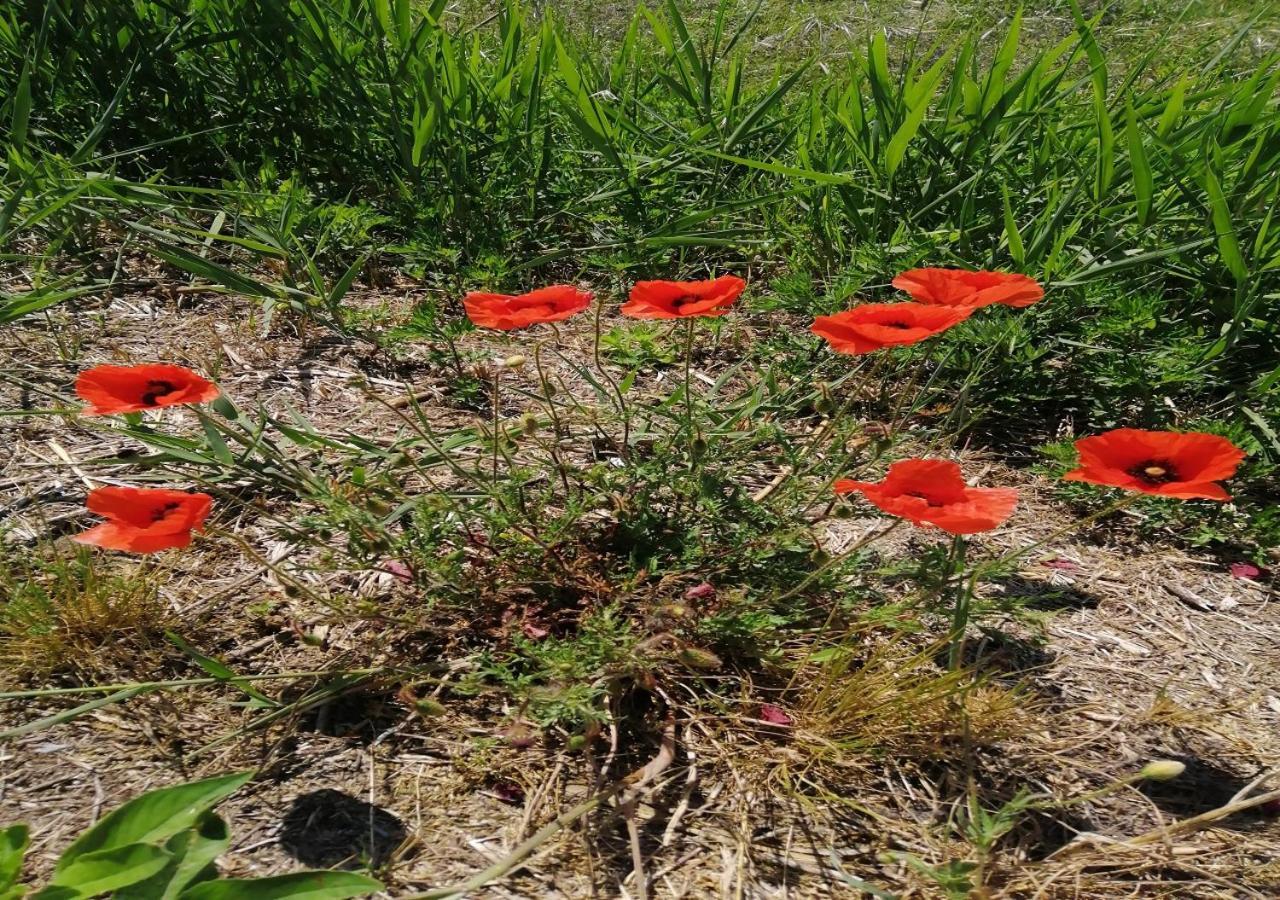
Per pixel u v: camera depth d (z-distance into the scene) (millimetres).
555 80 4504
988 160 3729
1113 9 8078
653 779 1914
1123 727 2127
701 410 2627
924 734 1996
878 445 2285
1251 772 2039
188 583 2320
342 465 2643
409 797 1868
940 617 2307
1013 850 1837
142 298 3490
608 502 2404
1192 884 1784
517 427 2340
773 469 2820
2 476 2607
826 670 2074
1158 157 3594
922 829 1864
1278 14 8078
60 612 2115
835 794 1919
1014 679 2225
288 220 3564
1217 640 2395
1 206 3471
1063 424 3146
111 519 1819
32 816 1775
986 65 7027
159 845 1550
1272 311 3256
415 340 3344
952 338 3113
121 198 3439
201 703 2029
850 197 3787
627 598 2168
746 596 2191
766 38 7500
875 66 3848
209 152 4203
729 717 2004
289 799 1850
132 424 2463
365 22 4285
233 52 4230
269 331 3359
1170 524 2756
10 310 2947
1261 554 2641
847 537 2580
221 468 2518
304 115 4199
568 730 1999
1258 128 3682
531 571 2207
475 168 4109
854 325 1979
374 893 1668
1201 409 3109
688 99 4379
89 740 1935
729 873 1763
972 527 1739
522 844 1673
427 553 2180
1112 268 3129
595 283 3844
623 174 3984
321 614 2248
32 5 4090
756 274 3873
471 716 2041
